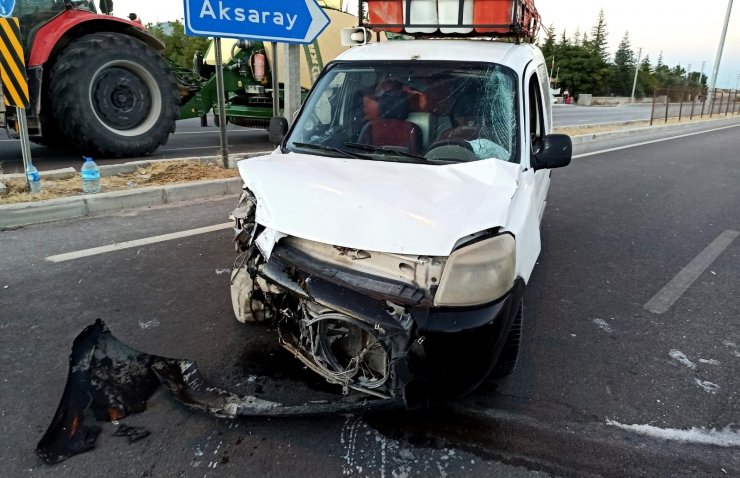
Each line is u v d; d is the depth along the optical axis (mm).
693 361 3418
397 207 2422
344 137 3465
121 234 5273
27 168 5934
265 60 11352
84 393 2705
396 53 3736
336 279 2357
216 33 6418
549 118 4734
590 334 3742
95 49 7816
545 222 6641
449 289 2254
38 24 7719
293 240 2600
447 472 2400
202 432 2582
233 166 8070
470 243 2334
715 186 9289
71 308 3729
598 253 5496
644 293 4496
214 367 3084
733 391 3102
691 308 4223
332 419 2721
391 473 2383
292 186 2693
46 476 2281
